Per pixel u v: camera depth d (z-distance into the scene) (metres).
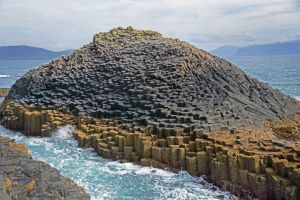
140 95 30.88
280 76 85.12
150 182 20.92
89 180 21.28
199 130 23.27
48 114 32.50
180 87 31.42
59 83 38.38
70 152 26.67
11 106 38.47
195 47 43.66
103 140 26.30
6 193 11.44
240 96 32.09
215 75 34.09
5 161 15.05
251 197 18.44
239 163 19.12
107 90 34.47
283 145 20.73
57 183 13.38
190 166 21.38
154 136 24.42
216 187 20.03
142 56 39.41
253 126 26.23
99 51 42.66
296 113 33.59
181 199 18.80
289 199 17.12
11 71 147.88
